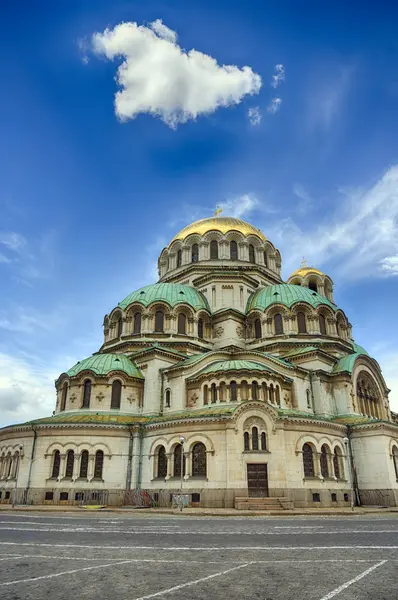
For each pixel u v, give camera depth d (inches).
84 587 440.8
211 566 543.5
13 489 1769.2
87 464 1758.1
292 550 657.0
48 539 783.1
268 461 1568.7
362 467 1815.9
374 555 611.5
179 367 2017.7
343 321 2485.2
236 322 2423.7
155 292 2448.3
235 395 1824.6
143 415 2012.8
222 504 1530.5
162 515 1349.7
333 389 2124.8
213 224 2906.0
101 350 2472.9
